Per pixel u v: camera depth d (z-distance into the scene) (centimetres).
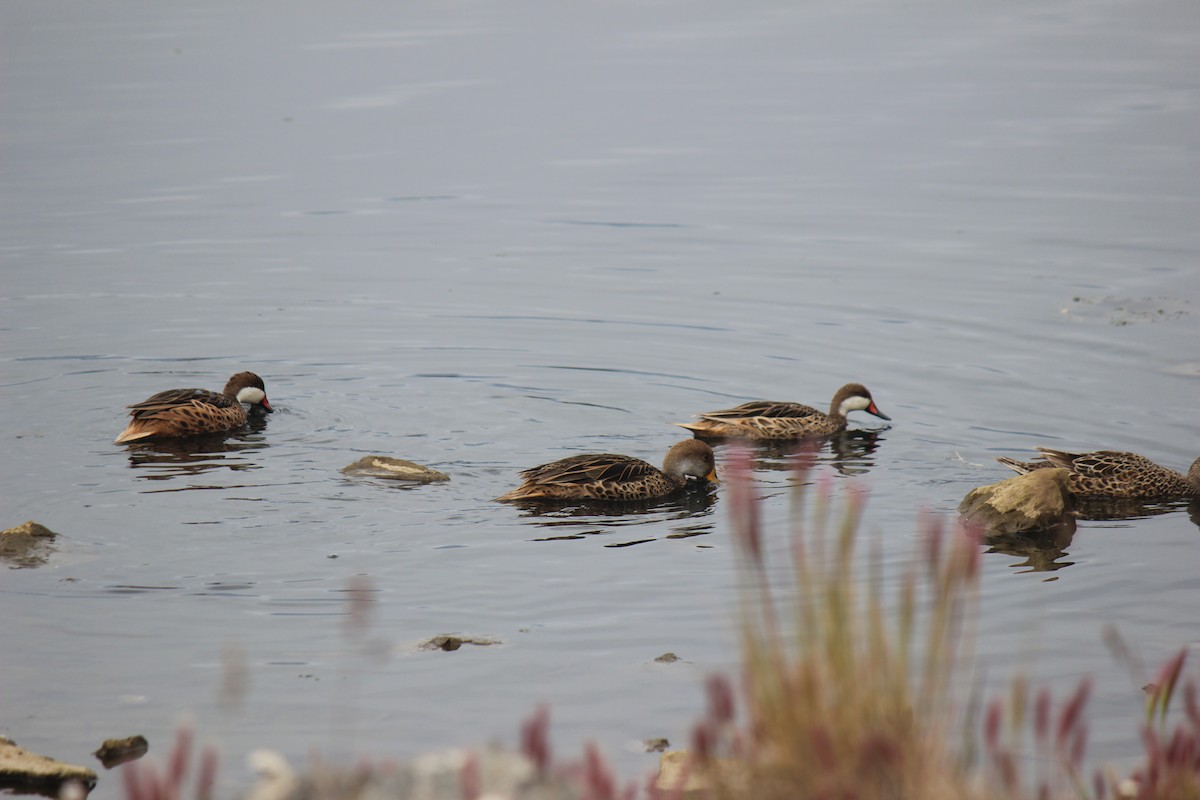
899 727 667
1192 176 3212
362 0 5888
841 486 1636
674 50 4953
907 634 695
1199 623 1238
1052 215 2958
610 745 1012
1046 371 2047
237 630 1226
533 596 1306
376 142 3762
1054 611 1270
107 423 1839
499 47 4978
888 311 2377
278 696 1098
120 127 3847
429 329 2311
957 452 1755
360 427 1839
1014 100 4072
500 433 1828
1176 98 3972
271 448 1744
